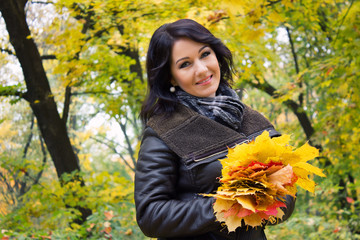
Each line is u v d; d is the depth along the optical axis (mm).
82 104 15406
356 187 7355
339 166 7637
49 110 5652
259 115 1909
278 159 1422
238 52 5750
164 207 1604
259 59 6332
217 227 1604
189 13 4547
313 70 6012
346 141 7027
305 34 9203
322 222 6125
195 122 1741
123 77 6617
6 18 5301
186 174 1702
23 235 3645
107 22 5316
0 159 5285
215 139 1717
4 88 5363
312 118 10969
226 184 1422
